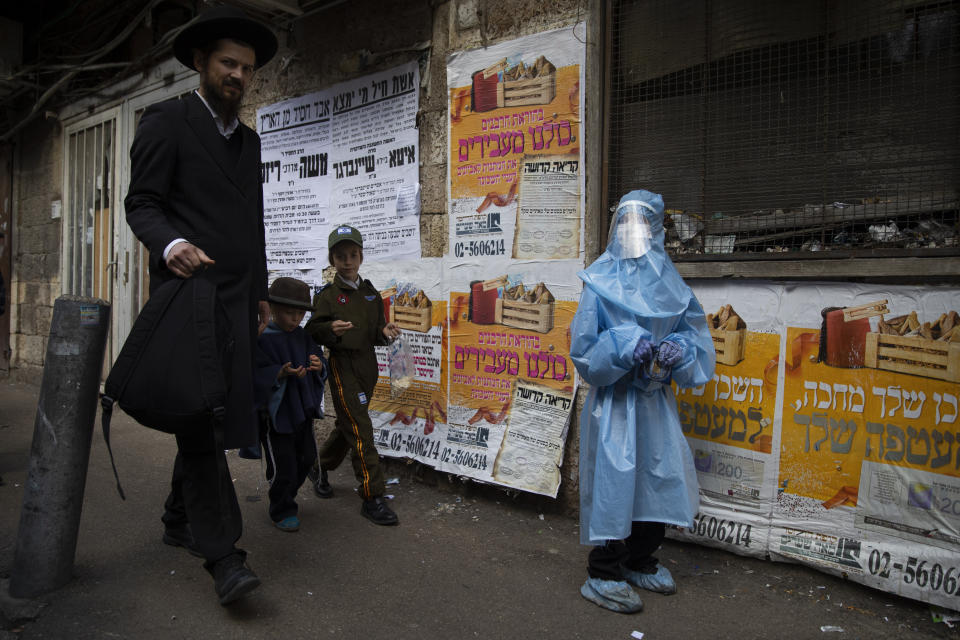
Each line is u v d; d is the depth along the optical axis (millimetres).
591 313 2604
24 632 2416
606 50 3490
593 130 3486
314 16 4832
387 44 4406
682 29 3354
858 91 2973
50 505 2688
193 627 2463
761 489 3045
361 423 3543
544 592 2801
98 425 5738
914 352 2695
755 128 3207
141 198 2457
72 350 2707
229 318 2547
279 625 2492
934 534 2627
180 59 2715
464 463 3930
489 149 3859
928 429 2658
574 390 3547
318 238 4891
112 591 2721
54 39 7676
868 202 2949
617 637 2461
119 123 7031
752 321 3084
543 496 3691
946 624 2547
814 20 3049
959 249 2633
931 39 2818
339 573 2939
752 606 2705
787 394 2992
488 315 3877
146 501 3814
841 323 2865
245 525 3492
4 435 5480
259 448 3381
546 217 3650
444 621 2553
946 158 2795
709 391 3193
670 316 2607
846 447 2842
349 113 4645
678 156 3393
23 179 8617
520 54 3727
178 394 2301
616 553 2693
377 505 3551
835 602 2742
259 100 5293
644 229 2676
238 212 2639
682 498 2617
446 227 4098
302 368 3297
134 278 6867
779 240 3166
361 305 3619
